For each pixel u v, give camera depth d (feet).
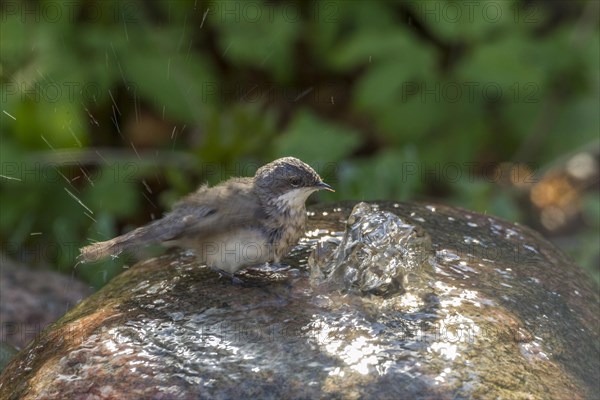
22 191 40.91
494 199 41.75
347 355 19.31
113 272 34.65
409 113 46.91
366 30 48.32
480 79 45.65
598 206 45.98
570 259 26.37
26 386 20.53
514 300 22.02
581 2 51.85
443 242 24.90
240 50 47.91
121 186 41.52
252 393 18.60
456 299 21.53
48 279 33.63
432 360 19.04
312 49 51.90
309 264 23.47
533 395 18.49
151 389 19.03
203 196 23.57
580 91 49.24
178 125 46.98
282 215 23.53
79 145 41.06
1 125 40.78
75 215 41.14
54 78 42.47
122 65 44.24
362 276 22.30
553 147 48.57
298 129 41.73
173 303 22.06
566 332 21.45
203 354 19.79
